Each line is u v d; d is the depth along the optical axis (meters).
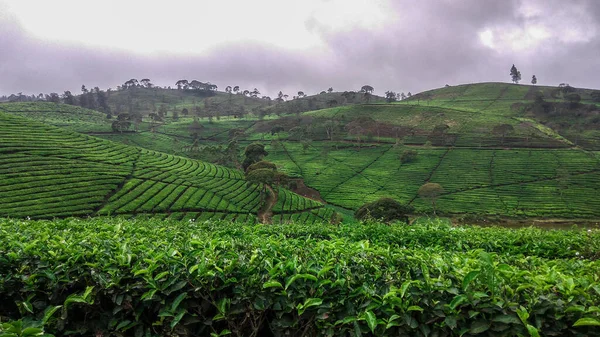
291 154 112.12
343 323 4.34
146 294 4.54
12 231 7.48
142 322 4.86
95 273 4.94
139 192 53.41
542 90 181.12
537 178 80.19
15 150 58.81
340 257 5.24
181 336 4.80
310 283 4.55
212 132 147.12
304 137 129.50
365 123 130.00
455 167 90.62
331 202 71.81
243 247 5.60
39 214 40.44
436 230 9.85
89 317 4.98
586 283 4.21
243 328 4.85
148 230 9.14
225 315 4.59
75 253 5.28
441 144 110.44
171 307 4.59
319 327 4.42
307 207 63.50
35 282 5.06
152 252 5.20
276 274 4.62
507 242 9.42
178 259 4.93
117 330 4.85
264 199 64.44
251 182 68.81
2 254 5.34
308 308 4.46
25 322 4.38
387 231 9.98
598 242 9.10
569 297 3.91
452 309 4.00
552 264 5.72
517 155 95.19
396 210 47.28
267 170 64.56
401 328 4.19
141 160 73.69
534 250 8.97
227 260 4.82
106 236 6.76
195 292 4.66
